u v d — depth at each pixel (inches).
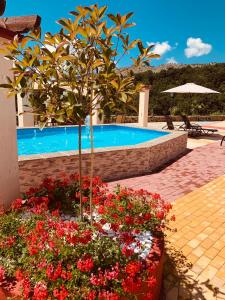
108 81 94.3
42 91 103.0
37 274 92.4
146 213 132.0
